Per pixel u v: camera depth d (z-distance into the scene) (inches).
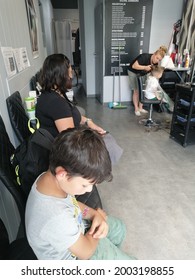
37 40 127.0
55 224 24.8
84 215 36.1
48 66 53.7
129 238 57.9
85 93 219.0
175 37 174.6
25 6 94.9
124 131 130.4
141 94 130.5
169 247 55.5
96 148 23.9
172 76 156.5
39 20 141.4
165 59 142.6
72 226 25.9
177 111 111.5
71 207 28.0
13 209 52.5
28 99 72.8
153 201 71.9
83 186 25.1
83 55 210.1
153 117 153.0
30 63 100.2
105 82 178.7
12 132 60.1
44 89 55.4
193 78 118.0
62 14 350.6
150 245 56.0
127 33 164.6
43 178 27.5
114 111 169.2
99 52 178.4
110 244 37.1
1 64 56.5
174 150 106.3
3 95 56.2
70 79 57.3
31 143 37.9
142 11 159.5
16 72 71.4
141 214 66.4
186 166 92.5
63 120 53.4
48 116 54.4
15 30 75.4
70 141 24.0
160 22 170.4
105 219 37.9
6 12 66.3
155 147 109.6
